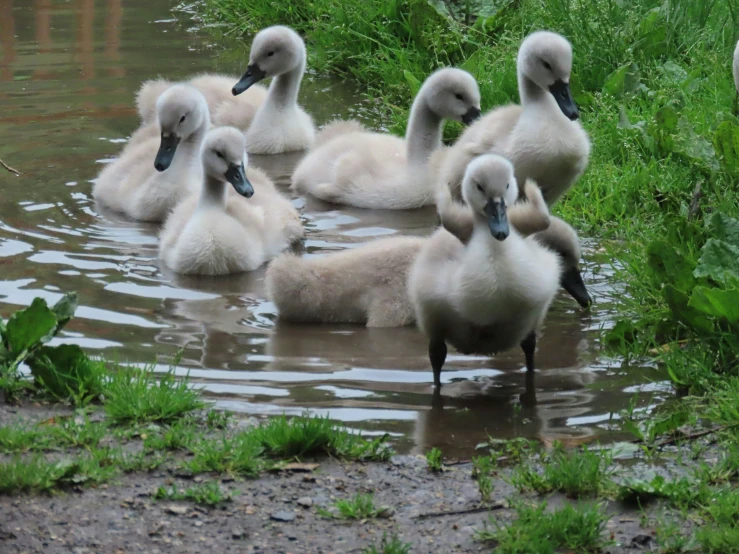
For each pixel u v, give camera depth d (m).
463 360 10.52
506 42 19.30
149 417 8.96
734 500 7.68
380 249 11.73
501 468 8.38
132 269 12.71
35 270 12.42
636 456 8.53
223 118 18.28
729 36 18.44
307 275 11.40
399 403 9.55
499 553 7.21
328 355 10.57
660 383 9.88
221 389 9.71
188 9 24.36
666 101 16.39
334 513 7.75
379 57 20.30
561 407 9.45
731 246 10.73
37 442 8.55
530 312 9.71
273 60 17.55
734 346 9.88
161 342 10.71
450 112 15.30
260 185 14.77
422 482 8.19
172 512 7.76
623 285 12.09
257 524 7.65
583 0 18.95
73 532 7.52
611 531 7.52
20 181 15.34
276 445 8.52
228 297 12.09
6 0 24.98
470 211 9.95
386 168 15.41
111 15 23.83
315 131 18.14
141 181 14.61
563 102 13.45
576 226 13.82
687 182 14.21
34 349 9.62
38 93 18.75
